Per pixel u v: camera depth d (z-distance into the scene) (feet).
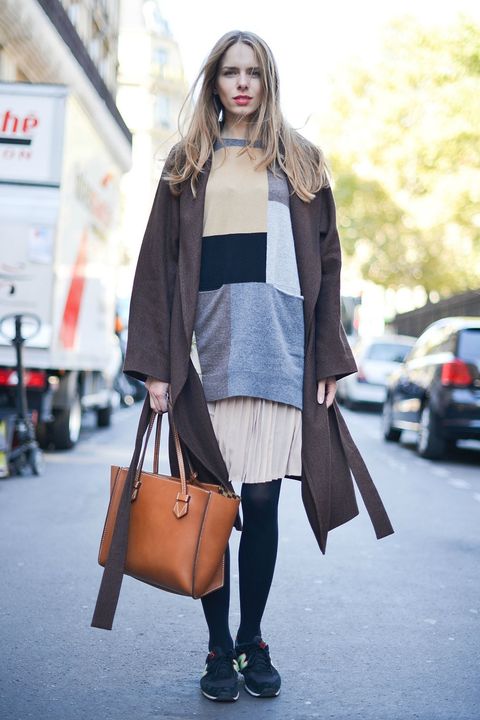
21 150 31.83
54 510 23.53
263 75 10.66
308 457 10.56
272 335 10.43
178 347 10.44
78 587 15.98
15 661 12.14
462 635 13.85
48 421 36.27
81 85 71.77
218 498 10.18
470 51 67.36
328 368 10.59
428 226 78.43
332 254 10.89
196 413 10.41
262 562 10.85
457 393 38.06
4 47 60.70
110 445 39.86
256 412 10.52
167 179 10.68
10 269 31.63
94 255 38.55
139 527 10.28
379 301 119.55
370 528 22.70
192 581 10.07
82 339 36.88
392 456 40.78
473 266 107.24
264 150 10.70
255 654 11.12
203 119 10.72
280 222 10.57
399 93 72.64
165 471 30.81
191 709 10.57
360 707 10.79
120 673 11.78
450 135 68.28
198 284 10.50
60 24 68.03
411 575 17.67
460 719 10.52
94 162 37.60
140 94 256.11
